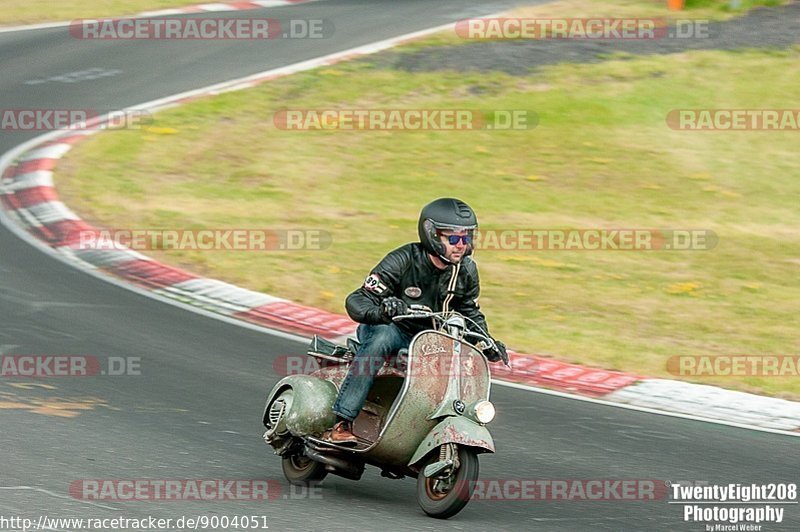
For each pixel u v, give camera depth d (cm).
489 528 2638
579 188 7050
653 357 4516
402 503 2842
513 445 3419
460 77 8912
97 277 5138
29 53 9462
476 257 5816
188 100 8350
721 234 6397
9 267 5125
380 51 9625
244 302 4931
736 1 10606
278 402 2923
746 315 5156
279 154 7400
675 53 9381
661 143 7806
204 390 3759
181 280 5178
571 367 4325
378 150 7556
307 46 9900
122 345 4206
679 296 5381
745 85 8750
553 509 2856
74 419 3316
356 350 2877
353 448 2772
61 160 6950
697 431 3681
